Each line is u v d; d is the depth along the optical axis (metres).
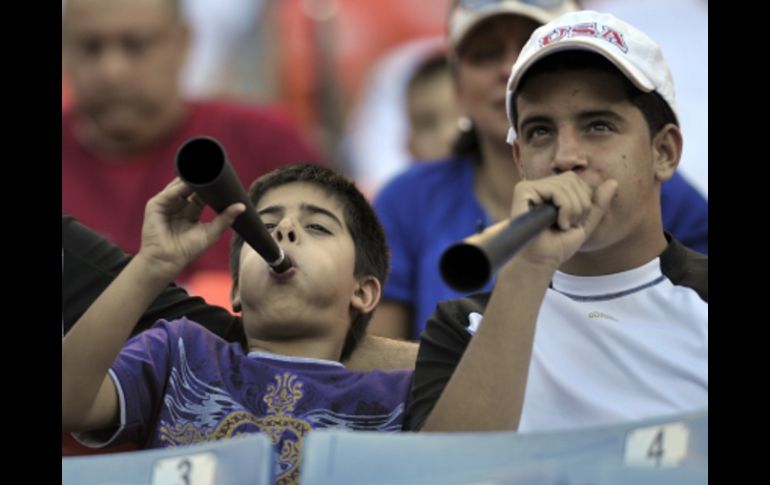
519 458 8.10
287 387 9.94
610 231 9.56
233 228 9.14
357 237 10.70
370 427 9.92
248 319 10.25
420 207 14.47
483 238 7.82
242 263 10.27
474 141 14.71
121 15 16.22
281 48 23.62
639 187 9.62
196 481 8.14
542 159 9.59
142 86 16.22
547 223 8.61
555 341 9.98
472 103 14.40
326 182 10.73
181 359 10.03
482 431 8.91
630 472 8.15
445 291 13.83
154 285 9.24
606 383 9.81
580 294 10.05
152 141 16.41
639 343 9.81
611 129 9.55
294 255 10.12
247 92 23.45
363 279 10.72
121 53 16.22
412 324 14.04
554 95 9.57
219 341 10.22
